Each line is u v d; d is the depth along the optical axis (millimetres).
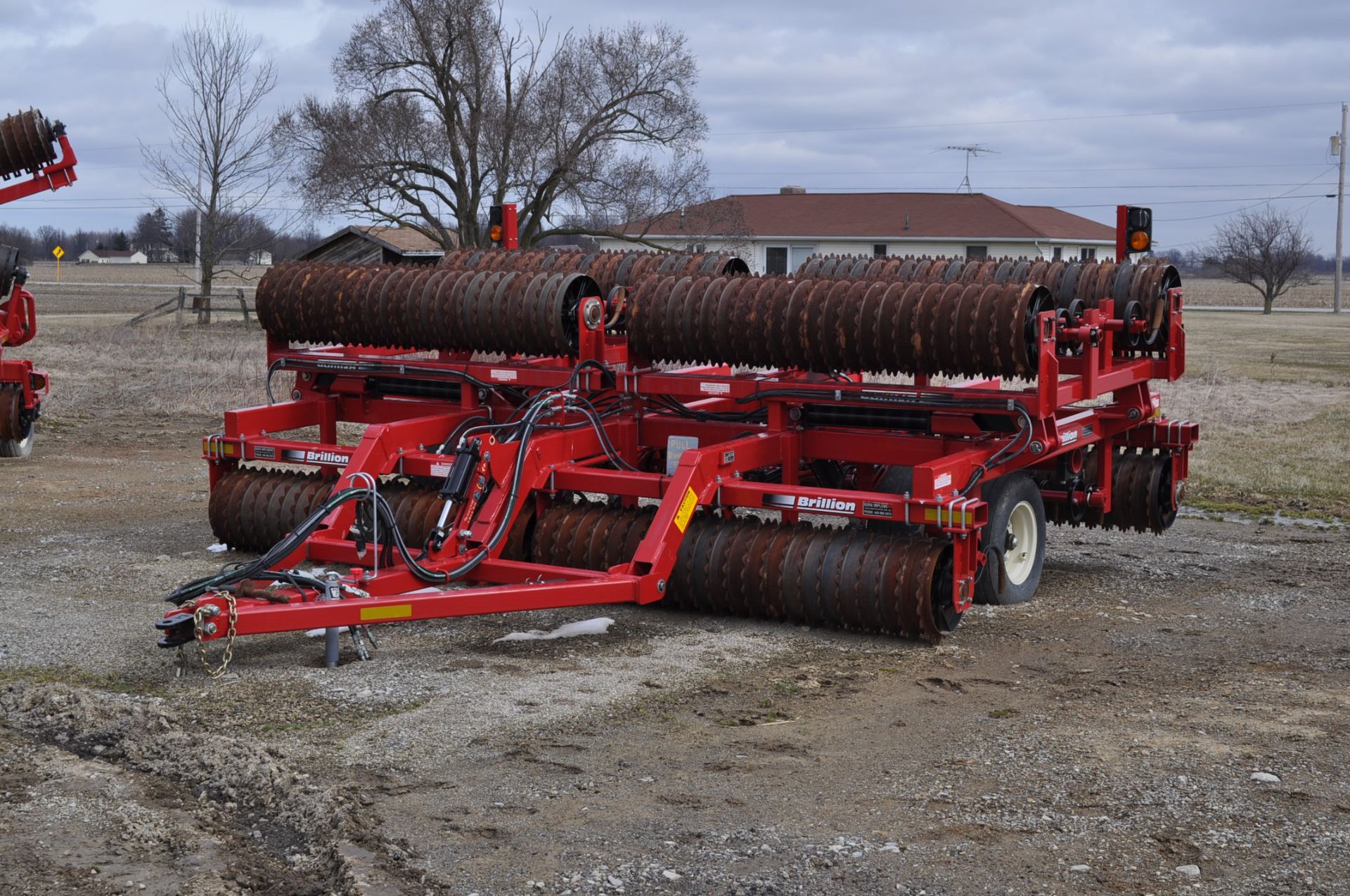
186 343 30453
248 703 6430
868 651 7555
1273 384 24125
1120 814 5172
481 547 8055
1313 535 11305
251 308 44969
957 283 8078
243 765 5496
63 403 19406
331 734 6023
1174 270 9562
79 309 48312
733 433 9156
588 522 8578
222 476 9977
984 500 8461
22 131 14125
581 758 5777
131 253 143000
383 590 7336
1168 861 4754
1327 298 86000
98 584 8742
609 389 9391
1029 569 8914
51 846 4816
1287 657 7535
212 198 39312
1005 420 8336
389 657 7262
